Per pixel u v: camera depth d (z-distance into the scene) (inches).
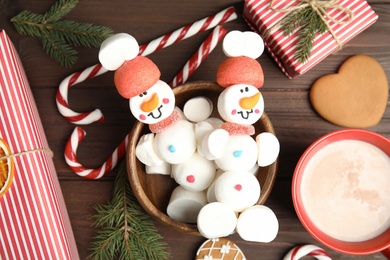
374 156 21.3
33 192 19.2
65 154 22.2
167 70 23.0
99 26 22.5
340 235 21.1
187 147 19.4
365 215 21.1
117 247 21.9
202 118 20.7
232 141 19.1
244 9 22.1
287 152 22.8
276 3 21.3
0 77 19.1
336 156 21.3
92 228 22.7
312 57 21.3
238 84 19.1
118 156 22.2
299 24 21.2
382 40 22.9
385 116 22.9
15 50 21.4
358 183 21.2
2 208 19.1
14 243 19.3
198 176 19.8
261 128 20.6
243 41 19.1
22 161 19.2
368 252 19.9
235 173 19.2
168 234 22.7
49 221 19.3
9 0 22.8
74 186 22.8
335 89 22.5
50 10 22.4
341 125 22.7
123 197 21.9
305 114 22.9
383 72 22.5
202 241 22.7
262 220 19.2
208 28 22.5
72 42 22.9
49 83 22.9
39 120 21.6
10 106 19.1
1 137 19.1
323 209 21.2
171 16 23.0
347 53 22.9
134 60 18.8
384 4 22.8
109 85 22.9
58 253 19.5
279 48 21.3
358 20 21.3
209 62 23.0
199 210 20.6
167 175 21.8
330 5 20.9
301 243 22.7
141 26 23.0
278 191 22.7
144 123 20.0
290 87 22.9
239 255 22.3
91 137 22.9
